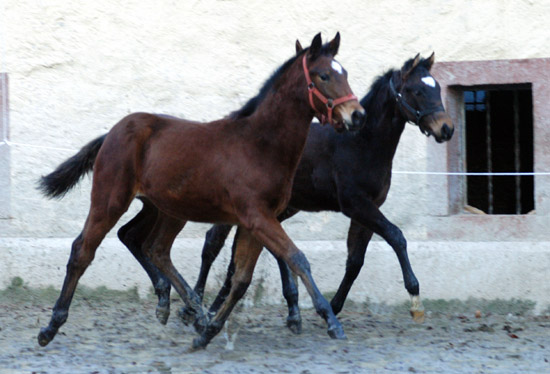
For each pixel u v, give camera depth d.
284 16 9.63
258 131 6.58
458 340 7.52
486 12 9.20
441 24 9.31
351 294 9.27
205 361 6.62
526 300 8.87
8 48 10.01
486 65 9.18
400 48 9.41
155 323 8.38
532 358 6.73
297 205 8.34
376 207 7.80
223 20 9.73
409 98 7.79
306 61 6.50
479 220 9.19
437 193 9.28
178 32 9.80
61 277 9.70
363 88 9.50
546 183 9.02
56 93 9.96
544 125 9.05
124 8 9.88
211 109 9.77
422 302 9.08
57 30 9.95
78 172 7.74
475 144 11.16
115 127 7.29
